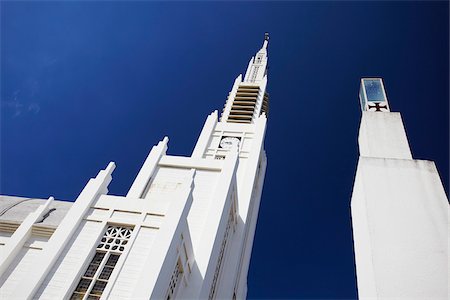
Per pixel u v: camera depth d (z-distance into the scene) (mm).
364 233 11984
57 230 19172
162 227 18391
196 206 29938
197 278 22250
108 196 21453
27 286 16719
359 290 12320
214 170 35250
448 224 11391
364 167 13242
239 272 38594
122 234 19484
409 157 14266
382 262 10688
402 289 10078
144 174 34844
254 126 49000
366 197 12328
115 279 17094
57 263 17969
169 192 33375
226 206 29344
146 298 15156
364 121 15758
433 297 9875
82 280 17578
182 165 36000
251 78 66125
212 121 49250
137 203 20812
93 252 18656
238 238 35000
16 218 27391
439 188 12367
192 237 26969
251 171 42625
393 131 15195
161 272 16438
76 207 20500
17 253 22391
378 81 18312
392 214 11789
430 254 10734
